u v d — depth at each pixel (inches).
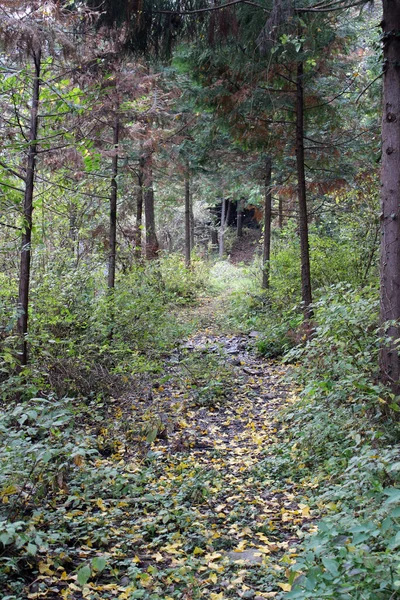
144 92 371.6
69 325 365.4
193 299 762.2
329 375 233.8
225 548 170.1
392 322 214.7
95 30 274.5
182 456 251.1
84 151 295.1
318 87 411.5
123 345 370.9
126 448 254.7
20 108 276.1
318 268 492.7
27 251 274.7
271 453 249.6
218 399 332.5
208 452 256.5
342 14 354.6
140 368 343.9
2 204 275.0
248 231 1577.3
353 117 484.7
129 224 497.7
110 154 348.2
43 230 440.5
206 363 382.9
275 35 285.9
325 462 214.7
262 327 503.8
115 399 316.8
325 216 577.6
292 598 109.2
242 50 329.4
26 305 274.4
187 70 406.9
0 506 165.3
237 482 221.1
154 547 169.9
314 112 422.6
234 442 271.4
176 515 188.7
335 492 171.5
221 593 137.8
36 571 146.4
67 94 262.7
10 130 268.7
